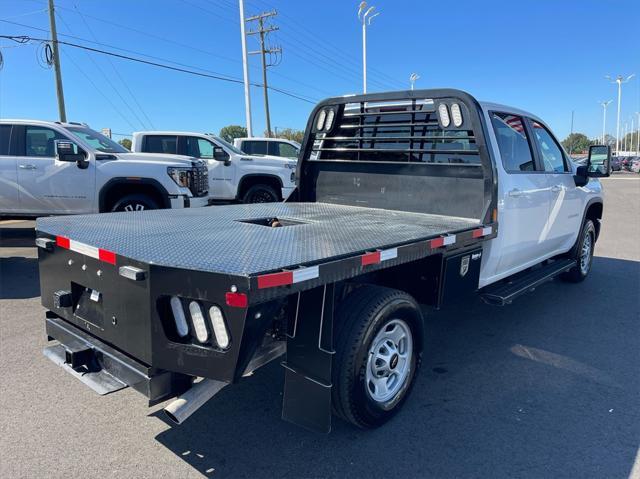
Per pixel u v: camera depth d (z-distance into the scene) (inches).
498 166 166.7
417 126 181.0
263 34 1360.7
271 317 92.7
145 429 124.6
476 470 109.7
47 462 110.5
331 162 205.5
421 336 133.8
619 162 2465.6
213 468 109.7
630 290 256.2
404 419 130.4
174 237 122.1
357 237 123.9
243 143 560.4
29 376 152.1
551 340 187.5
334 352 106.2
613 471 109.6
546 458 114.1
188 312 94.7
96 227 137.0
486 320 209.5
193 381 106.4
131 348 103.7
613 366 164.7
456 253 141.6
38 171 322.7
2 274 279.6
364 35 1091.9
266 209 186.7
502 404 138.8
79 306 121.3
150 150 466.0
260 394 143.9
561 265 228.5
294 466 110.7
